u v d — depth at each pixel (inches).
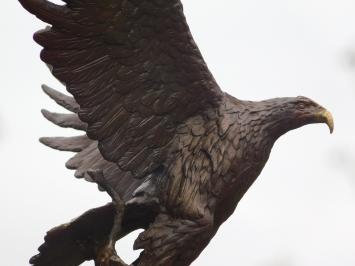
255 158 466.3
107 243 444.5
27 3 411.8
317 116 476.1
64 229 453.7
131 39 437.7
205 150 458.3
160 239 448.5
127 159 451.2
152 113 452.8
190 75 453.4
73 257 466.9
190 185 454.6
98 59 436.5
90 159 502.9
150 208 459.8
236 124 464.4
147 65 445.7
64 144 510.9
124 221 465.1
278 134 476.1
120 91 444.8
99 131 444.1
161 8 434.0
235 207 470.6
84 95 437.7
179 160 457.1
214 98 462.9
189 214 451.8
